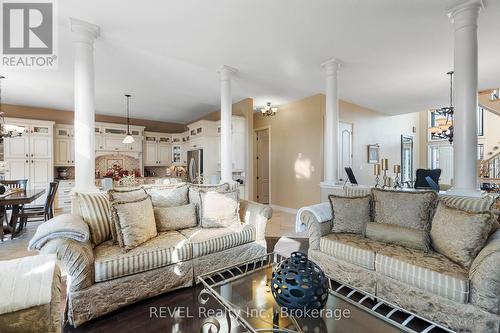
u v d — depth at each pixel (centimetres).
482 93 581
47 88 471
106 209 231
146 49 322
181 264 224
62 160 629
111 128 698
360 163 643
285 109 619
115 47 316
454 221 186
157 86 470
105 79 432
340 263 224
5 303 103
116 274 189
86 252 184
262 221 285
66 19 253
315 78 434
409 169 834
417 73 413
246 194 556
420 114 909
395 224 228
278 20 259
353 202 258
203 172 597
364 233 240
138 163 749
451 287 158
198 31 280
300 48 323
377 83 467
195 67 383
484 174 736
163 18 254
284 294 134
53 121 616
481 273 149
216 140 617
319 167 532
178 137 800
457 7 234
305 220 260
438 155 904
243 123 569
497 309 143
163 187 294
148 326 175
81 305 174
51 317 113
